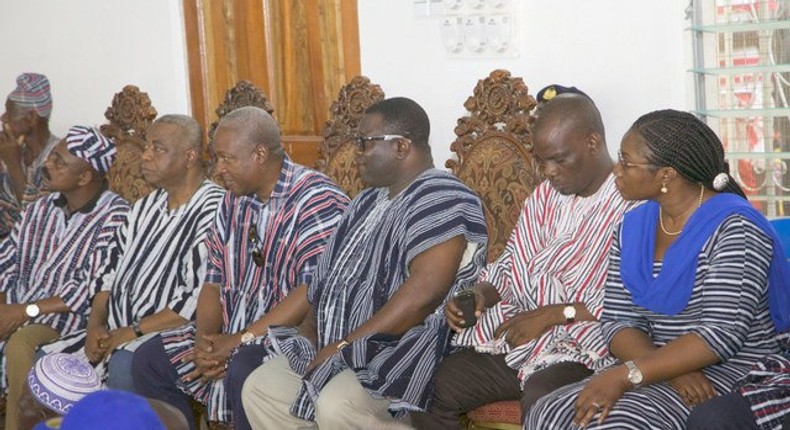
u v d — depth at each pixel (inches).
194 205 162.1
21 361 165.0
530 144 147.3
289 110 203.0
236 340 144.6
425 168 139.6
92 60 231.3
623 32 154.5
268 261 148.6
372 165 138.1
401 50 180.1
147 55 221.8
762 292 107.7
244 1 205.9
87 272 170.9
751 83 145.4
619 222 119.2
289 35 200.2
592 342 120.9
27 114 203.8
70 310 168.7
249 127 146.6
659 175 110.2
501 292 133.1
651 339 113.7
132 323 160.9
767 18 142.5
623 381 105.9
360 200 142.7
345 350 129.4
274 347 138.1
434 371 128.4
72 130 170.6
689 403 106.2
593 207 128.2
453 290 133.4
